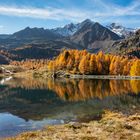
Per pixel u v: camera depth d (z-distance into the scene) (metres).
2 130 42.72
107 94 95.00
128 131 34.09
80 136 31.89
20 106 70.50
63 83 156.75
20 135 35.41
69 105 70.88
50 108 66.38
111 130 34.75
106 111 59.72
